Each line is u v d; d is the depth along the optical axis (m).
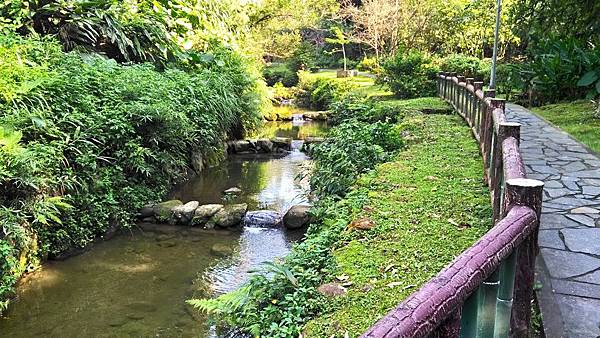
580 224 3.40
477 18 15.93
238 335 3.20
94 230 5.39
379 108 9.92
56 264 4.83
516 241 1.63
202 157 8.59
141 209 6.01
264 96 12.95
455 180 4.75
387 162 5.63
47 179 4.57
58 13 7.86
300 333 2.53
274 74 21.52
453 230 3.53
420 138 6.91
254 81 11.55
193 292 4.29
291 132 12.68
